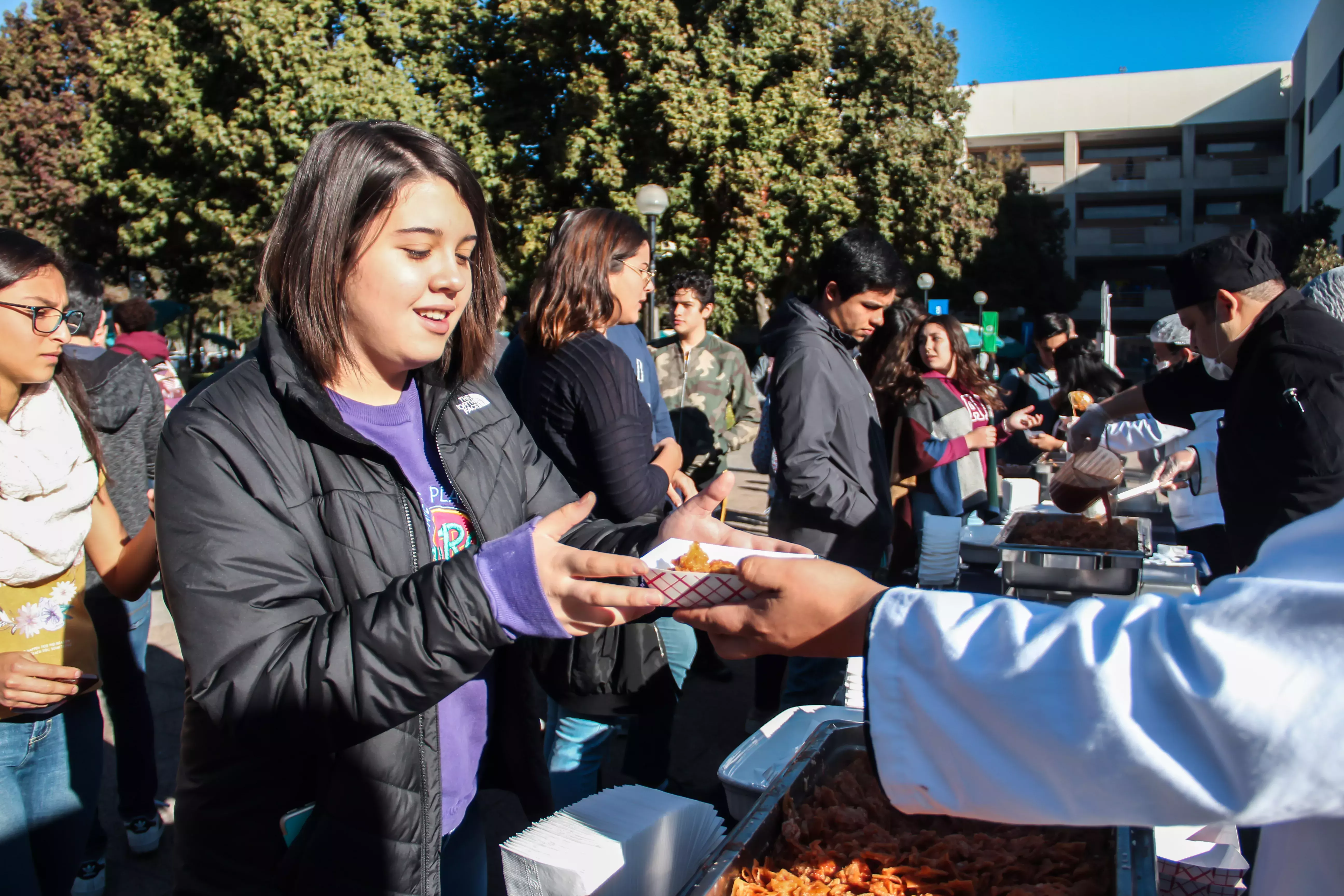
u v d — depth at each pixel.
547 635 1.08
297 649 1.08
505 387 2.91
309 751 1.11
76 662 1.97
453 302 1.27
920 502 3.97
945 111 20.19
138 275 20.27
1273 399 2.18
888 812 1.41
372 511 1.27
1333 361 2.11
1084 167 51.22
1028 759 0.75
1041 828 1.35
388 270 1.22
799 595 0.95
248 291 20.56
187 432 1.16
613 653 2.19
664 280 17.70
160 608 5.26
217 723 1.10
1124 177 51.03
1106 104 50.44
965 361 4.04
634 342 3.47
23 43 22.70
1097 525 2.90
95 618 2.77
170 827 3.04
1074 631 0.75
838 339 3.11
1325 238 29.91
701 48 16.44
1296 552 0.77
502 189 17.61
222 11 16.12
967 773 0.79
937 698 0.81
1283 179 48.53
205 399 1.20
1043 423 6.15
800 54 17.00
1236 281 2.33
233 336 29.59
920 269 23.48
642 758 2.58
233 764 1.25
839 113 19.45
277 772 1.26
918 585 3.22
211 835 1.27
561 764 2.35
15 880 1.80
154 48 17.16
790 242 18.00
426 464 1.44
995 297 34.16
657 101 16.41
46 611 1.91
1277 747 0.63
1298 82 42.06
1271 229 2.72
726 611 1.00
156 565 2.03
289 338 1.27
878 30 18.97
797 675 3.16
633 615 1.10
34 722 1.86
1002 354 24.59
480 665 1.09
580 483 2.34
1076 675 0.73
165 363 5.87
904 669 0.84
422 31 18.28
